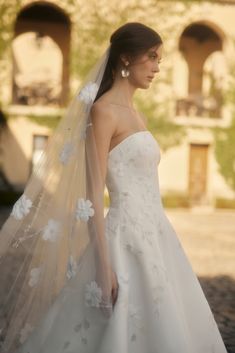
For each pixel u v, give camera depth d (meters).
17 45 20.95
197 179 20.69
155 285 2.54
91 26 19.55
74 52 19.58
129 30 2.60
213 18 20.25
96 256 2.44
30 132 19.55
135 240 2.57
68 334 2.51
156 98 20.09
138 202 2.60
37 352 2.57
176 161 20.30
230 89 20.67
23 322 2.71
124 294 2.46
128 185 2.59
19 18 20.81
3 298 2.75
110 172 2.59
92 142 2.51
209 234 12.56
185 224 14.68
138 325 2.51
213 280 7.09
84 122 2.56
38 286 2.70
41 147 19.77
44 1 19.09
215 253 9.63
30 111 19.50
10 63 19.17
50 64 21.17
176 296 2.67
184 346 2.50
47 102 20.61
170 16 19.91
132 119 2.62
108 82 2.70
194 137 20.41
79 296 2.51
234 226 14.67
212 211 19.89
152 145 2.64
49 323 2.60
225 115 20.70
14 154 19.39
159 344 2.49
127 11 19.64
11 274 2.74
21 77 21.00
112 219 2.61
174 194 20.06
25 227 2.70
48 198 2.68
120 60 2.65
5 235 2.72
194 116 21.33
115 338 2.39
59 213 2.64
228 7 20.33
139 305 2.53
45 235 2.64
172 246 2.77
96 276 2.44
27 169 19.52
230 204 20.25
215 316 5.19
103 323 2.45
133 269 2.56
